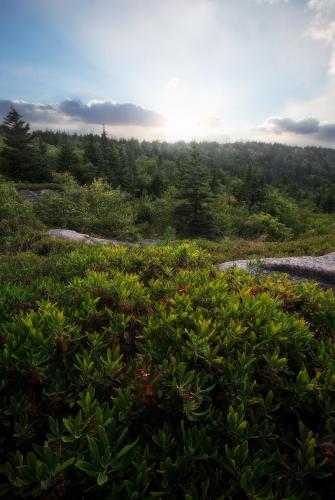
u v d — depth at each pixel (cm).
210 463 156
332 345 224
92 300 272
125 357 232
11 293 294
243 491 144
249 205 5700
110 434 150
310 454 150
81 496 146
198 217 3238
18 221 1434
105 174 5809
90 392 171
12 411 172
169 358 207
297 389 183
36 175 4775
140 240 2089
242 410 163
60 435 156
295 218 5222
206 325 221
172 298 302
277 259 783
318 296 305
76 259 465
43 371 190
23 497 134
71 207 2150
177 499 145
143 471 137
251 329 240
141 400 170
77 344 217
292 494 143
